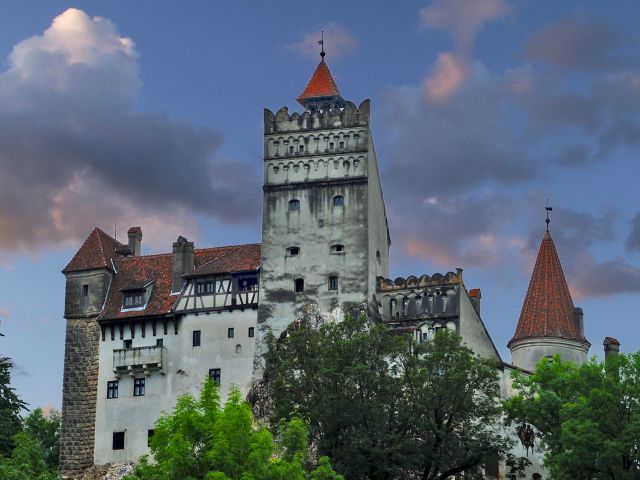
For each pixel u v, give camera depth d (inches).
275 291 3924.7
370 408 3238.2
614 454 2982.3
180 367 3939.5
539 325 4116.6
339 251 3919.8
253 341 3897.6
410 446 3233.3
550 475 3265.3
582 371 3280.0
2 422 3690.9
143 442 3907.5
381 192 4180.6
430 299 3890.3
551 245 4279.0
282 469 2470.5
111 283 4148.6
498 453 3511.3
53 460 4466.0
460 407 3297.2
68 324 4094.5
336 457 3235.7
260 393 3725.4
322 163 4003.4
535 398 3346.5
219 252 4138.8
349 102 4025.6
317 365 3363.7
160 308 4018.2
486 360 3378.4
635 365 3208.7
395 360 3408.0
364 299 3855.8
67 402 4013.3
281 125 4060.0
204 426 2527.1
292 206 3993.6
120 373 3981.3
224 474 2375.7
